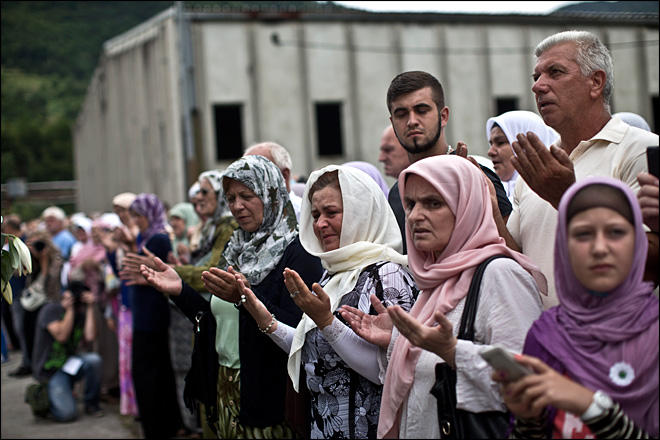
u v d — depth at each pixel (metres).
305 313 2.75
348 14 13.96
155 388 5.52
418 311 2.37
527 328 2.11
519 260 2.28
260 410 3.27
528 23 14.65
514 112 4.05
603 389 1.75
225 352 3.55
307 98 13.84
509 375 1.70
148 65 15.45
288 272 2.60
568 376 1.80
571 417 1.82
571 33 2.54
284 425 3.34
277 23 13.63
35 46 37.22
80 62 42.84
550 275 2.48
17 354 11.14
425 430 2.23
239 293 3.12
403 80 3.38
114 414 7.05
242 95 13.49
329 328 2.60
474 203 2.28
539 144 2.19
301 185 4.89
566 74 2.51
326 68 13.92
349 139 14.10
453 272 2.26
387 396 2.37
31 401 6.82
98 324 7.61
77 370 6.89
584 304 1.83
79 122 33.16
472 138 14.45
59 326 6.85
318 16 13.82
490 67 14.52
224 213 4.90
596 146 2.52
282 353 3.28
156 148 15.27
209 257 4.78
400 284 2.68
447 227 2.30
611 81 2.55
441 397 2.14
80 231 9.76
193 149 13.25
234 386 3.52
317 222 2.96
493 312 2.13
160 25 13.95
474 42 14.44
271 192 3.52
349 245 2.85
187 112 13.18
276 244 3.46
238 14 13.38
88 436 6.26
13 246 3.43
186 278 4.32
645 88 13.31
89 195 30.72
